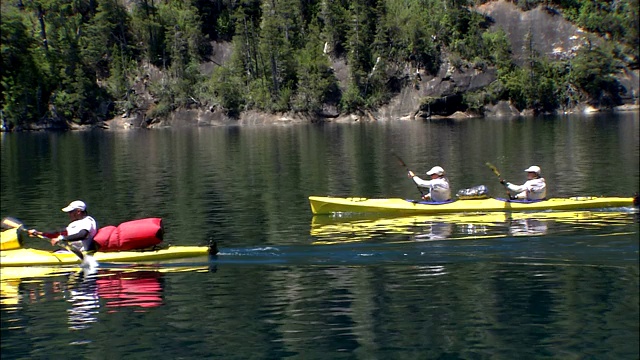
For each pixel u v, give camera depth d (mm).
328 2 81438
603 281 11305
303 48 83375
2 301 11008
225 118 76938
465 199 17828
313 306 10508
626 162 29062
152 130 69750
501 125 58719
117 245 13211
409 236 14906
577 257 12695
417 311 10258
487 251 13336
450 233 15078
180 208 19875
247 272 12352
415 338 9289
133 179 26969
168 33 80562
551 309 10047
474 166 29719
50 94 73938
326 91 78188
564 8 85562
